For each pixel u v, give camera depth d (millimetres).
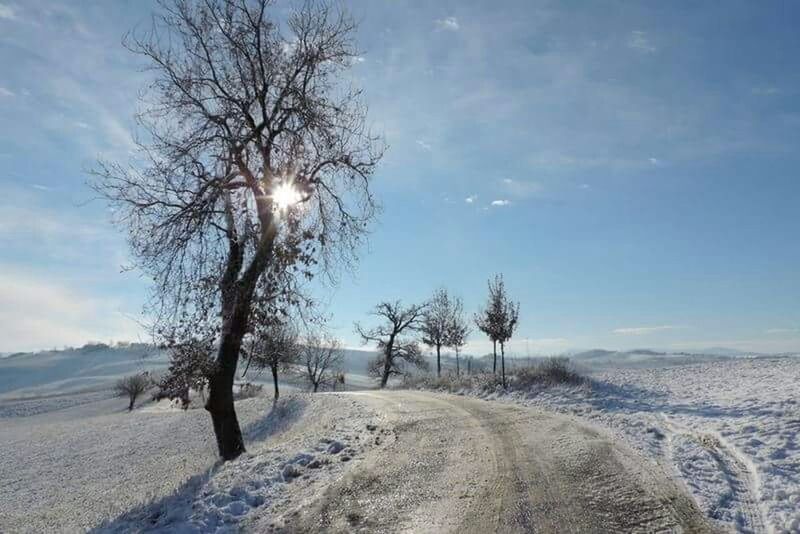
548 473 9867
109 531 9625
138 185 14734
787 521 7203
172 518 9047
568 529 7246
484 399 25031
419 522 7738
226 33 15922
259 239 15125
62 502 18000
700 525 7203
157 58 15258
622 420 15531
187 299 14289
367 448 12562
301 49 16625
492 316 29438
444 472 10289
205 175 15234
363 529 7574
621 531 7113
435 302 52062
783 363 29594
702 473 9555
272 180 15734
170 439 31047
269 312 14992
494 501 8484
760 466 9570
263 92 16031
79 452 31234
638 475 9484
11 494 21812
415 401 23344
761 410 14602
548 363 28219
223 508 8930
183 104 15359
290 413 29938
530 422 15711
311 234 15844
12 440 38469
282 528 7820
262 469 11086
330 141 16547
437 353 51938
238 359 16266
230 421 15242
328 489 9367
